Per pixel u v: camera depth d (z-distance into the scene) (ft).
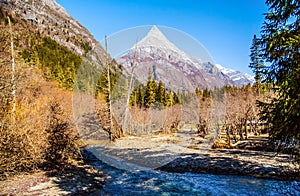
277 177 27.43
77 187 22.57
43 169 26.91
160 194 22.38
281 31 18.94
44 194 19.86
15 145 23.27
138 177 26.99
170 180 26.55
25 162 24.95
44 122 28.04
